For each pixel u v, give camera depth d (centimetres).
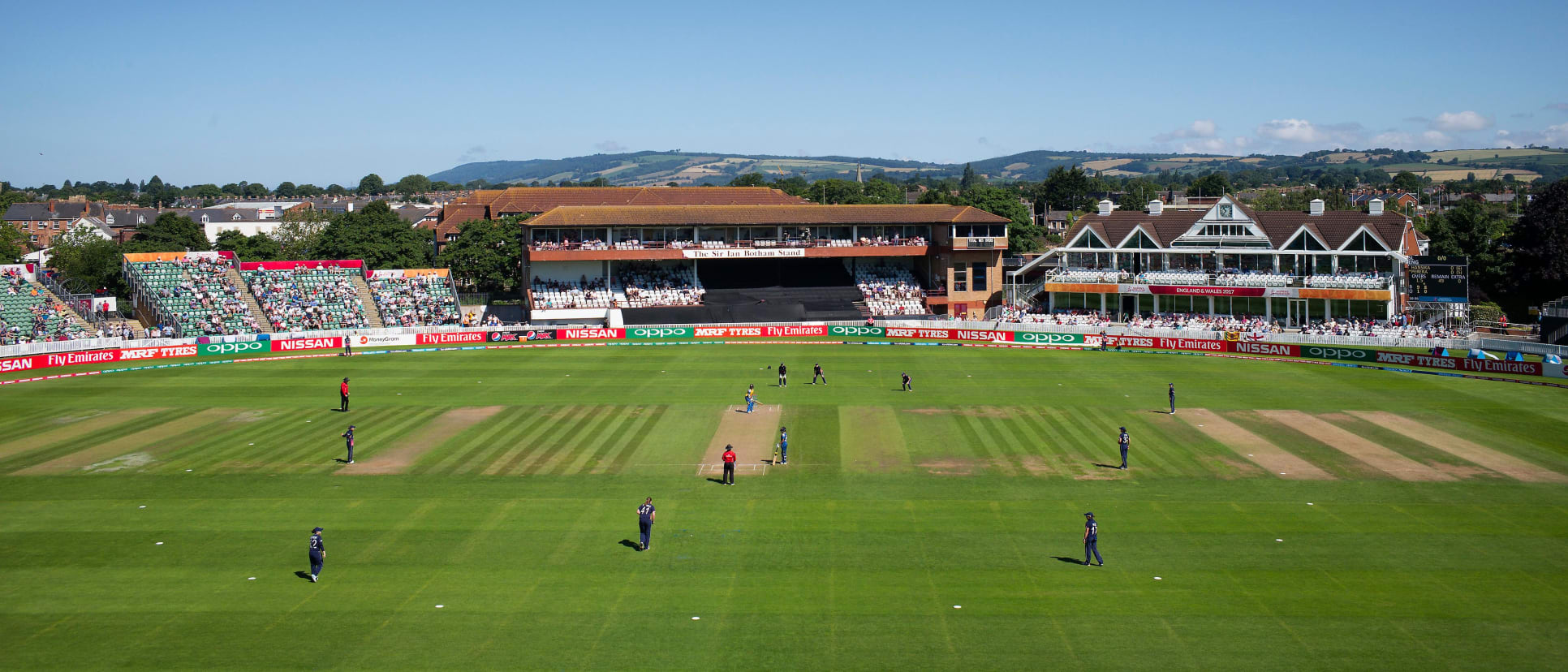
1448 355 8188
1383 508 4500
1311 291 10612
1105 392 7344
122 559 3928
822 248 12631
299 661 3033
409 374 8325
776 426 6241
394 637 3198
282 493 4822
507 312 12488
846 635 3195
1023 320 11575
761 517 4422
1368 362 8631
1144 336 9862
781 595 3528
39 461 5456
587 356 9388
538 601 3481
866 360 9100
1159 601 3450
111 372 8519
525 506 4584
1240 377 8025
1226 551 3950
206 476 5131
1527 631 3189
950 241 12625
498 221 15712
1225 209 11725
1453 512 4428
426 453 5584
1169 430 6059
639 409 6794
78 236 14350
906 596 3512
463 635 3216
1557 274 11338
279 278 11675
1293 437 5853
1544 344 8638
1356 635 3167
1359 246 11012
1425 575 3681
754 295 12538
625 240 12544
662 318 11744
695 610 3406
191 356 9344
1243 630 3212
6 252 14250
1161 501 4631
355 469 5253
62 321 9944
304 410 6812
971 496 4731
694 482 4994
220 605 3475
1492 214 15838
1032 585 3603
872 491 4819
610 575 3725
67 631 3266
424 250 15975
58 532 4266
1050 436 5931
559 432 6100
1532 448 5547
